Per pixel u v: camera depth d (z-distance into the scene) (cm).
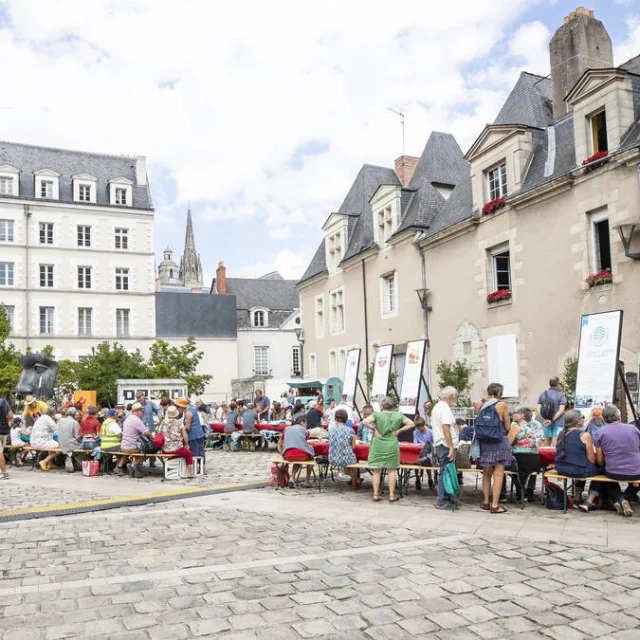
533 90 2111
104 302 4338
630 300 1461
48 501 1034
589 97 1597
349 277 2895
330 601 511
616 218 1506
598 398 1230
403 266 2436
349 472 1098
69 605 512
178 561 639
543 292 1728
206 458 1712
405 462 1019
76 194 4372
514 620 466
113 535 769
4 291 4075
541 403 1291
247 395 4584
